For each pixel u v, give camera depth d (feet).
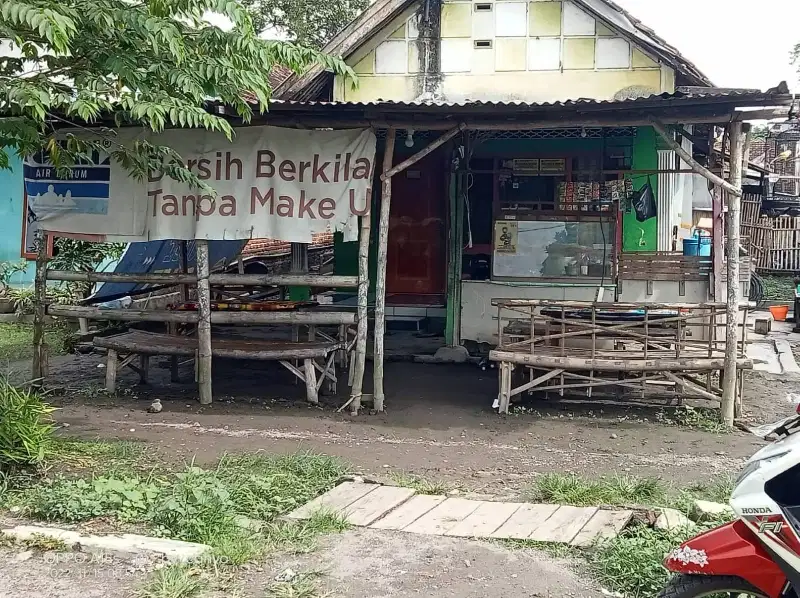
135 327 39.22
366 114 26.84
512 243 36.94
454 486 20.44
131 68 20.29
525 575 14.69
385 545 16.03
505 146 37.19
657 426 26.94
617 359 27.66
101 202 29.81
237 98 23.15
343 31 42.27
